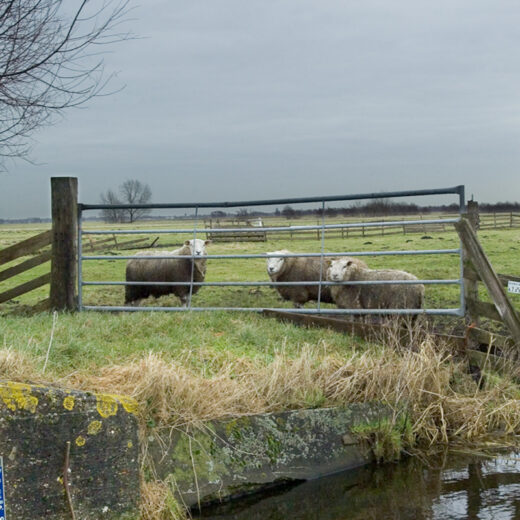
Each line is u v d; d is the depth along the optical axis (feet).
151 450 18.21
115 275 66.08
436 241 101.76
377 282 30.42
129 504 15.99
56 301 33.40
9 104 25.27
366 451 22.03
